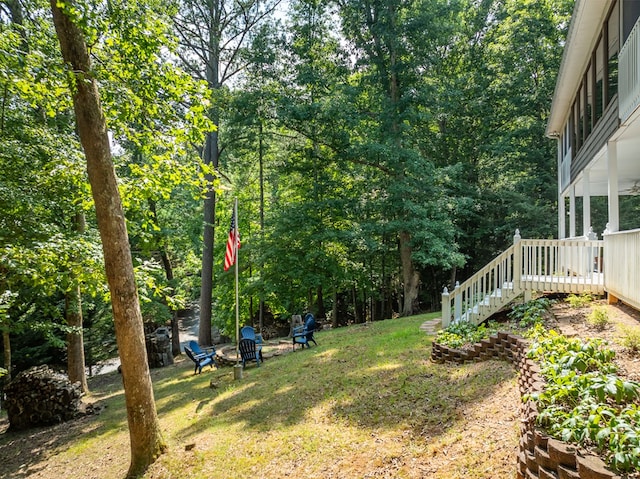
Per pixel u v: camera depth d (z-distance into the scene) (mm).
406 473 3791
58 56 6641
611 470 2346
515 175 21344
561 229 15383
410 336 9281
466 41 22250
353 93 16328
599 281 7859
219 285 20922
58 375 10281
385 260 20766
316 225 16609
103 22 5293
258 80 17203
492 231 20562
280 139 18688
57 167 7371
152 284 7934
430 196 16609
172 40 6688
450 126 21828
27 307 11398
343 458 4359
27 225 7609
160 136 6469
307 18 17328
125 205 7477
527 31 20328
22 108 8430
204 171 6965
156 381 12070
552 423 2912
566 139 14148
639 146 8594
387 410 5262
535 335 5281
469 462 3646
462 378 5633
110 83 5691
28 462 7332
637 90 6219
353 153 16422
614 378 2988
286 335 19281
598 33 9312
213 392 8742
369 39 17203
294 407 6246
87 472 6316
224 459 5062
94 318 16375
